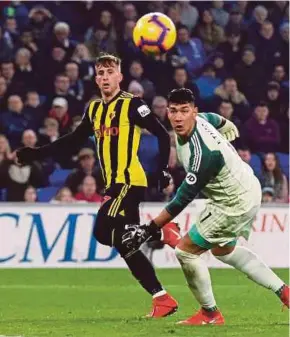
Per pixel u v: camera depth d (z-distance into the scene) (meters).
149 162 28.22
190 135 12.47
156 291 14.40
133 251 14.30
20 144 30.47
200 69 34.25
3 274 22.70
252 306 16.55
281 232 24.36
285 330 12.60
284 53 35.25
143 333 12.24
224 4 36.00
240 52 35.09
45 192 29.14
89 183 26.36
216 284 20.78
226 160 12.53
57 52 32.28
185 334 12.10
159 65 32.34
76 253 23.83
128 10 34.31
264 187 29.23
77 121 30.66
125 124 14.52
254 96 34.38
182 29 34.31
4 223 23.70
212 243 12.96
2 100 31.27
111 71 14.66
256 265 13.35
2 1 34.50
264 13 35.47
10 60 33.25
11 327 13.14
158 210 23.48
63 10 34.97
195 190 12.47
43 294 18.81
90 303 17.27
